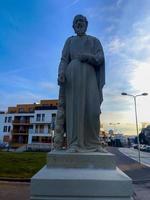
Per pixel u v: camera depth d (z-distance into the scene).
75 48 2.58
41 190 1.92
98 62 2.51
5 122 36.31
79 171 2.08
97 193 1.92
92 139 2.41
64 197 1.92
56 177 1.96
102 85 2.55
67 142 2.42
